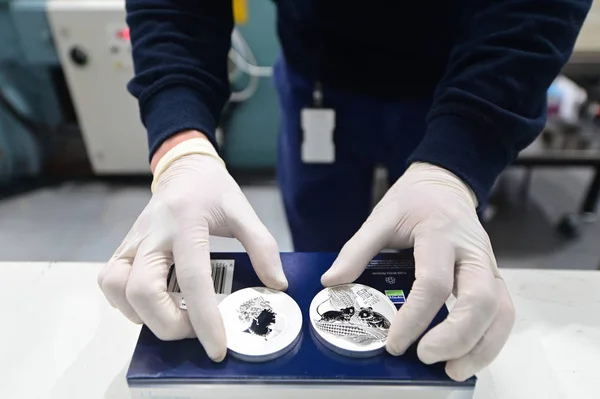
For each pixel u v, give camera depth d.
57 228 1.80
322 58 0.80
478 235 0.49
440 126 0.52
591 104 1.59
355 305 0.44
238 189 0.56
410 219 0.50
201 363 0.40
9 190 1.98
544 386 0.48
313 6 0.74
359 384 0.39
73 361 0.51
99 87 1.71
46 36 1.61
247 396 0.39
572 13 0.52
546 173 2.07
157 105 0.59
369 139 0.87
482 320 0.42
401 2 0.68
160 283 0.45
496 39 0.52
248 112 1.90
